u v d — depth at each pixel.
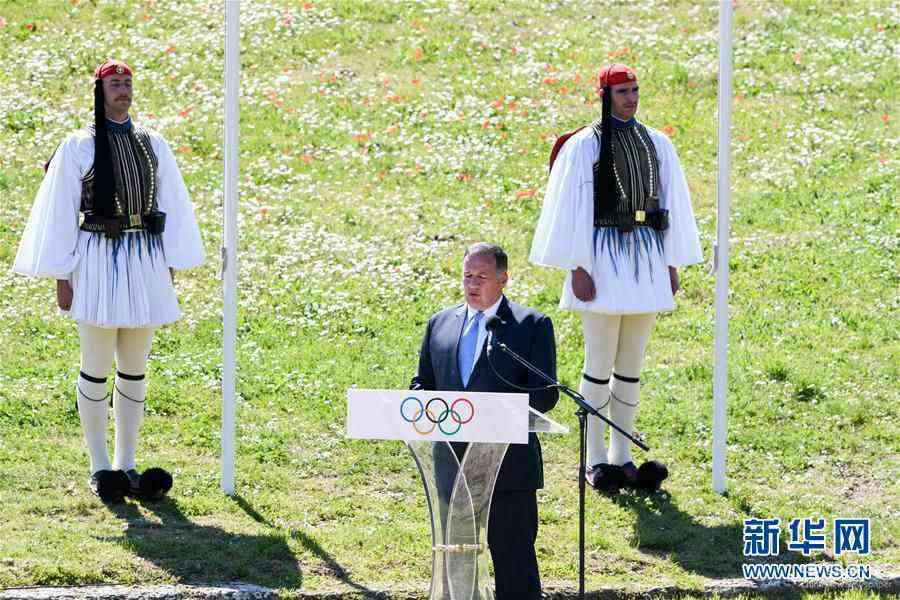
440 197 53.28
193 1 68.06
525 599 25.86
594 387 35.00
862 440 37.84
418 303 46.22
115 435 35.38
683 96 60.66
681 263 34.44
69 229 31.95
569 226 33.66
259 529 31.62
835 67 62.62
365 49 64.38
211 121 57.72
